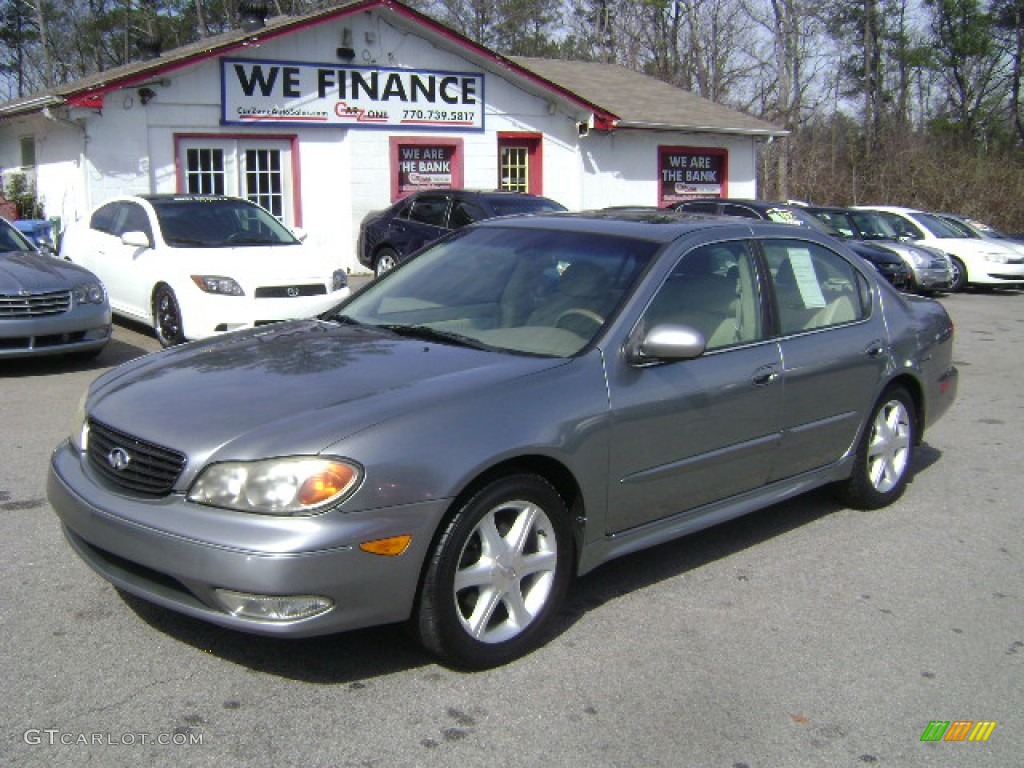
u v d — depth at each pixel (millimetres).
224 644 4047
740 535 5605
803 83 38781
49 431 7250
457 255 5359
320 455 3510
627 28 40406
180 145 16031
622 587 4820
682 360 4535
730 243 5109
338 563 3465
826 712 3740
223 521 3475
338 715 3564
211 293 9930
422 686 3787
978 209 30938
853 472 5836
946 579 5043
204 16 41625
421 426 3693
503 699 3723
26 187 17766
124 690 3680
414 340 4586
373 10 17281
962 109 42469
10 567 4727
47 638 4047
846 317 5691
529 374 4109
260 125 16594
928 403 6254
